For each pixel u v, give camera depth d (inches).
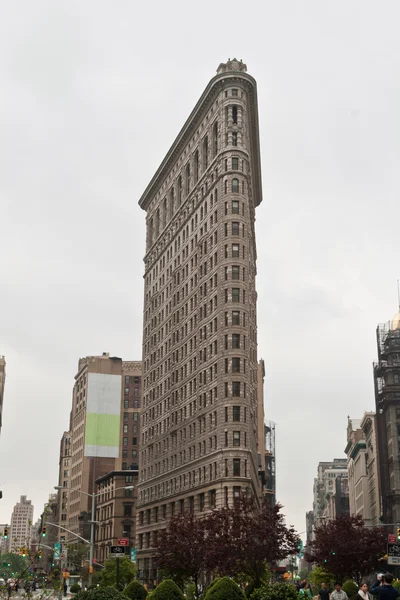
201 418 4793.3
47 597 1063.0
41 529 2273.6
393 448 7185.0
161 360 5876.0
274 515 3171.8
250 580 3142.2
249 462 4461.1
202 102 5290.4
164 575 3494.1
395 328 7869.1
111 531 7332.7
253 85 5088.6
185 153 5812.0
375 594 1027.9
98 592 1285.7
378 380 7662.4
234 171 4847.4
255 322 5605.3
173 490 5167.3
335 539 4028.1
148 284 6540.4
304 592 1647.4
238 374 4468.5
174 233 5866.1
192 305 5246.1
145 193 6761.8
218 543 3107.8
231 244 4712.1
